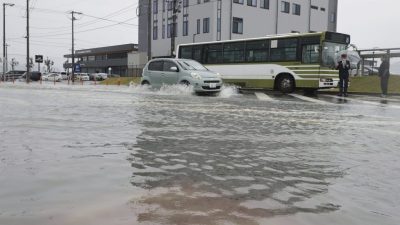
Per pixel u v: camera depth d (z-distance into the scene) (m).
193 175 4.11
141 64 63.00
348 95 20.69
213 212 3.03
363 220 2.98
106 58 95.62
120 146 5.55
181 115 9.61
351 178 4.16
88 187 3.60
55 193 3.41
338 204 3.32
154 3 59.72
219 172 4.27
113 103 12.70
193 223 2.78
